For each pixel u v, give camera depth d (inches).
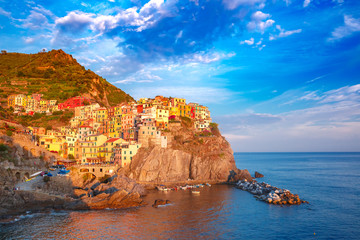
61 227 2810.0
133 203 3732.8
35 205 3420.3
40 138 5364.2
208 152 6225.4
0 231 2650.1
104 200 3631.9
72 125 6899.6
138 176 5137.8
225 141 6953.7
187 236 2667.3
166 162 5526.6
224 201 4109.3
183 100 7450.8
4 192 3203.7
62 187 4003.4
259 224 3065.9
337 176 7691.9
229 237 2677.2
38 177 3946.9
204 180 5846.5
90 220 3061.0
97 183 4530.0
